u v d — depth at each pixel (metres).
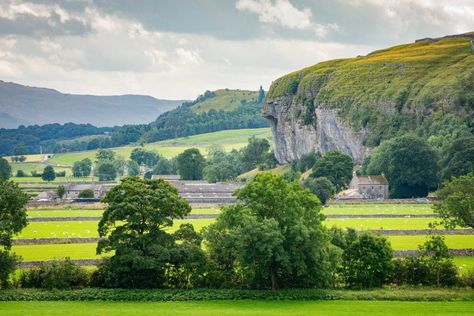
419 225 177.38
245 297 101.88
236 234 104.88
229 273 109.81
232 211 111.50
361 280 108.50
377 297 101.38
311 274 106.69
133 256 104.69
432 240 116.19
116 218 108.88
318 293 102.38
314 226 108.25
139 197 108.81
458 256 136.12
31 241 155.75
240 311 93.31
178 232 112.50
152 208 108.81
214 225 112.94
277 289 105.81
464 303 98.31
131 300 100.31
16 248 147.25
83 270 108.56
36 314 91.56
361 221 189.12
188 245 109.19
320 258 105.38
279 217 109.25
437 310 94.00
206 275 108.69
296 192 112.38
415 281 110.69
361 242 110.06
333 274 109.44
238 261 105.00
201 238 113.19
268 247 102.00
